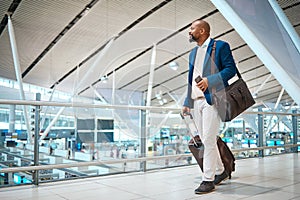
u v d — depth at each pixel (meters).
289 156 4.04
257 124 3.93
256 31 4.47
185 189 1.98
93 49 9.17
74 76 11.68
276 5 4.72
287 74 4.18
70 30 8.41
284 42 4.55
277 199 1.73
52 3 6.90
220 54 1.92
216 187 2.04
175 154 2.35
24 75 12.48
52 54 10.05
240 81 1.97
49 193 1.86
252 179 2.33
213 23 8.64
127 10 7.51
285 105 17.22
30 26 8.02
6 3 6.77
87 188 2.00
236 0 4.56
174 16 8.04
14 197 1.76
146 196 1.80
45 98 15.00
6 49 9.65
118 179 2.31
